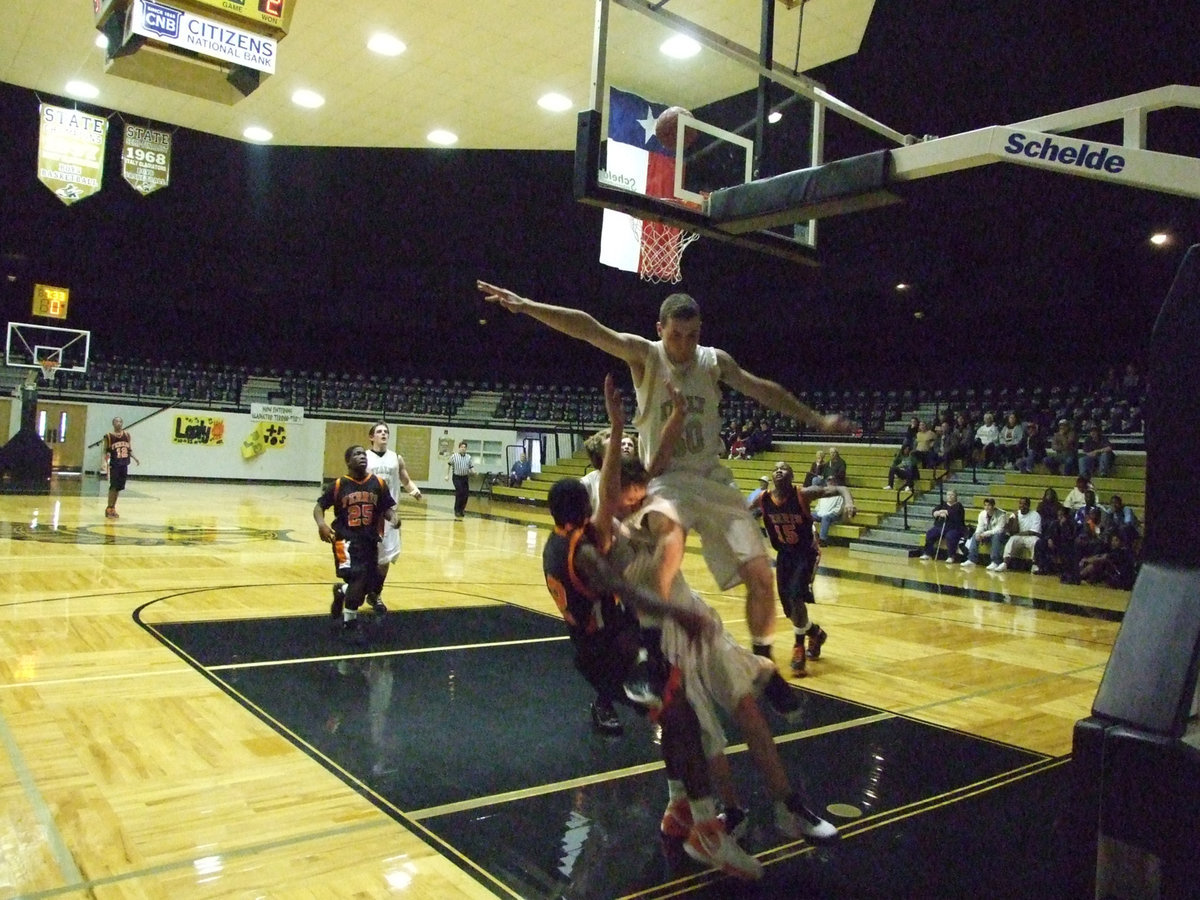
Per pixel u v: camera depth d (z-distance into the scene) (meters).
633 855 3.27
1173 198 14.45
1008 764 4.50
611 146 4.39
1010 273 20.88
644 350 3.41
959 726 5.20
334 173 19.14
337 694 5.29
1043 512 13.88
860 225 18.50
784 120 4.98
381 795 3.76
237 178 19.78
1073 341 21.67
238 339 30.33
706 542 3.45
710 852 2.98
